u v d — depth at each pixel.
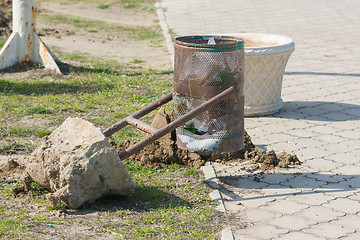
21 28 14.17
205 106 7.06
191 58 7.19
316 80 13.63
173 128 7.10
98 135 6.61
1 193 7.09
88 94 12.21
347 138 9.41
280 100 11.09
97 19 24.20
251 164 8.29
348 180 7.65
